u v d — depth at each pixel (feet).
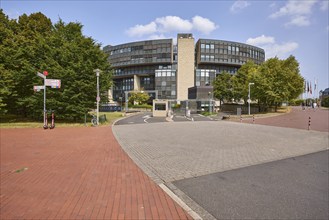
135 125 68.64
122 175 19.15
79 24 81.15
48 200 13.91
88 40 75.82
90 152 28.73
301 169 21.34
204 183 17.31
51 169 20.85
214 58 237.86
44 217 11.73
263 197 14.55
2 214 12.03
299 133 50.29
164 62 242.78
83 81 69.36
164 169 21.13
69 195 14.70
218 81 185.26
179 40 228.84
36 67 69.36
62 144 34.53
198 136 44.11
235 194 15.07
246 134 47.60
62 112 68.85
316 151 30.35
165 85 232.12
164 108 123.34
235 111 172.76
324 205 13.35
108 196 14.57
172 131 52.75
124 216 11.89
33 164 22.67
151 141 37.70
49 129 54.95
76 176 18.76
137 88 256.93
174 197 14.47
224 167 21.91
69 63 67.31
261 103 145.38
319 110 160.04
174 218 11.76
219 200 14.11
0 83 60.39
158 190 15.72
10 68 66.64
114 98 278.05
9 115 80.94
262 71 132.87
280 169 21.31
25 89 69.36
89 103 71.10
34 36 75.87
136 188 16.07
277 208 12.96
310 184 17.04
